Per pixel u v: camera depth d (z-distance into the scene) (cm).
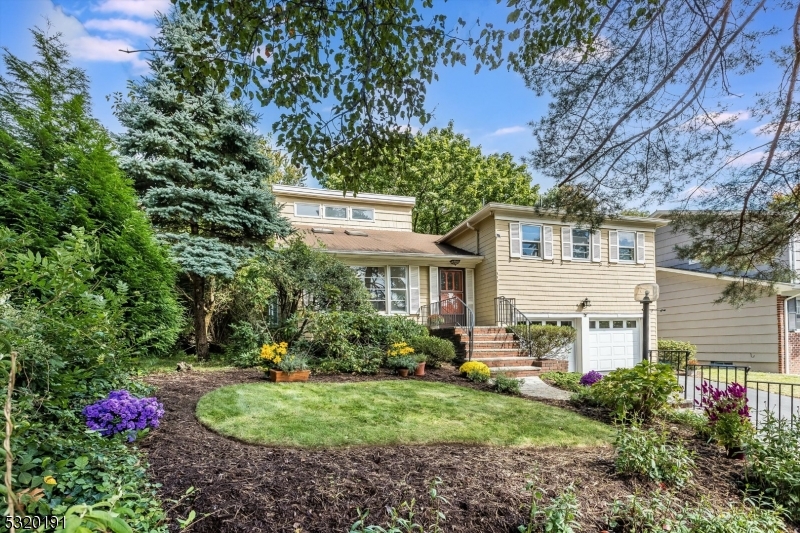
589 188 470
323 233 1303
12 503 114
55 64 731
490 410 526
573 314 1254
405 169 437
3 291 263
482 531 240
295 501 252
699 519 252
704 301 1342
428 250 1277
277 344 723
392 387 643
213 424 399
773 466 331
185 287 945
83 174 620
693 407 600
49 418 269
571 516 236
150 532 202
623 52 396
